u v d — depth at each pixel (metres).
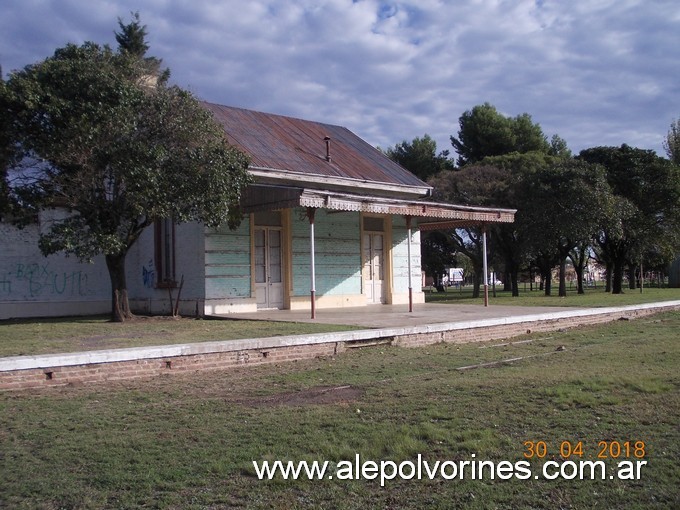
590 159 35.66
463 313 17.41
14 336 12.49
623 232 33.69
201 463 5.49
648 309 20.70
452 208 18.47
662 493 4.75
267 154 20.03
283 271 19.47
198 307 17.61
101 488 4.97
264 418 6.92
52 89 13.80
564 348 12.69
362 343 12.52
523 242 30.84
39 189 14.72
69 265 19.55
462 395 7.82
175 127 14.67
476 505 4.59
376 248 22.39
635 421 6.51
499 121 45.41
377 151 25.34
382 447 5.81
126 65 15.17
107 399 8.01
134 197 13.92
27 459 5.66
